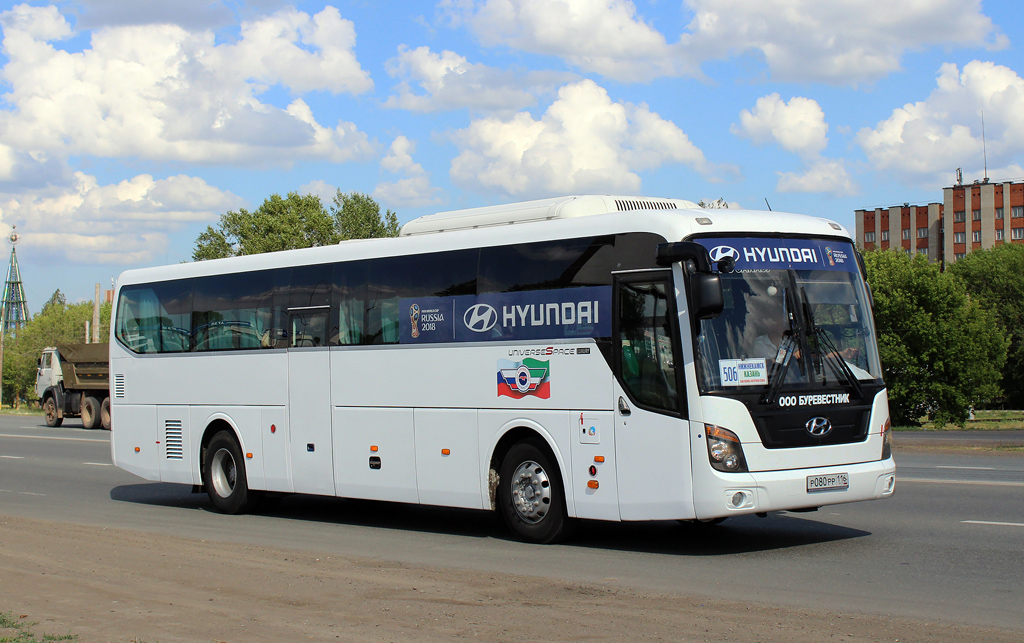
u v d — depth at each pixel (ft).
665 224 31.73
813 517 39.29
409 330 38.83
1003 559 29.96
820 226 33.68
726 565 30.04
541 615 23.32
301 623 22.99
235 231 262.06
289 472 43.37
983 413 254.47
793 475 30.55
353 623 22.88
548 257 34.65
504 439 36.09
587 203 36.45
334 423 41.52
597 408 32.89
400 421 38.99
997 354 183.42
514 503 35.60
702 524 38.50
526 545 34.86
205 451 47.75
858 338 32.94
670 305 31.12
